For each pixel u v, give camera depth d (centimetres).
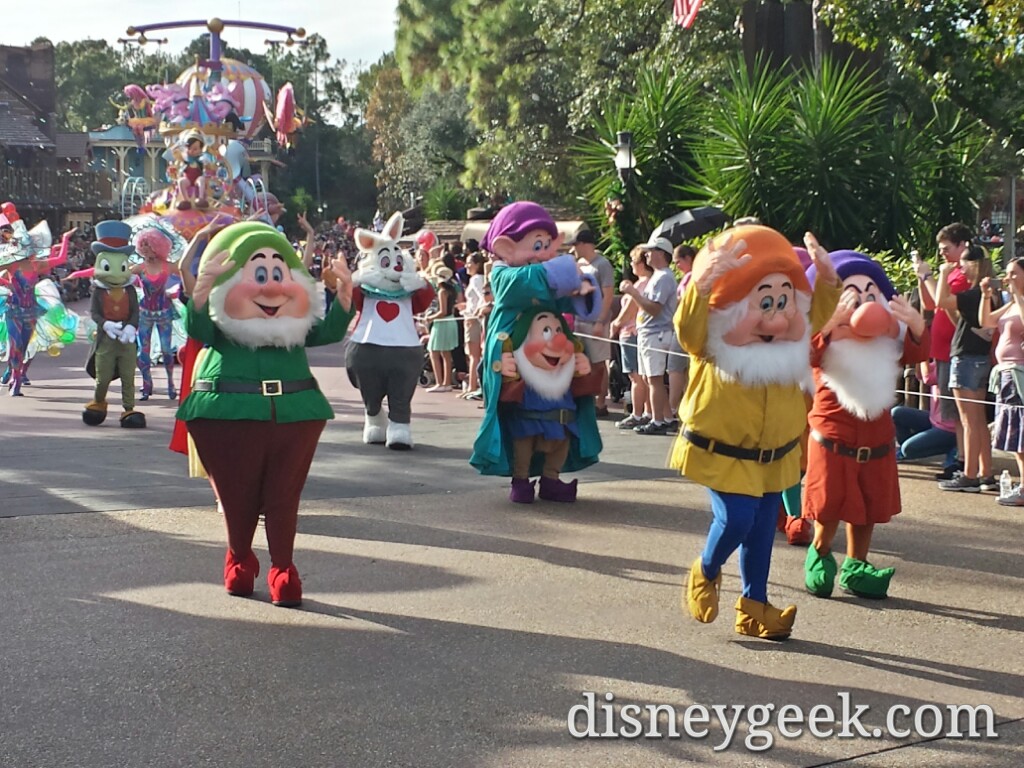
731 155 1595
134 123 2961
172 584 690
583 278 909
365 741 479
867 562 685
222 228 678
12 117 5912
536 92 3600
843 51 1747
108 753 465
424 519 858
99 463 1077
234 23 3347
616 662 573
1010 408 912
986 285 923
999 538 815
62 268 3759
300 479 656
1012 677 559
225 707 511
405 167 5409
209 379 648
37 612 636
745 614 610
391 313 1148
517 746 477
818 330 630
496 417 901
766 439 593
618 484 989
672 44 2528
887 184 1583
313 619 631
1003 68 1563
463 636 607
